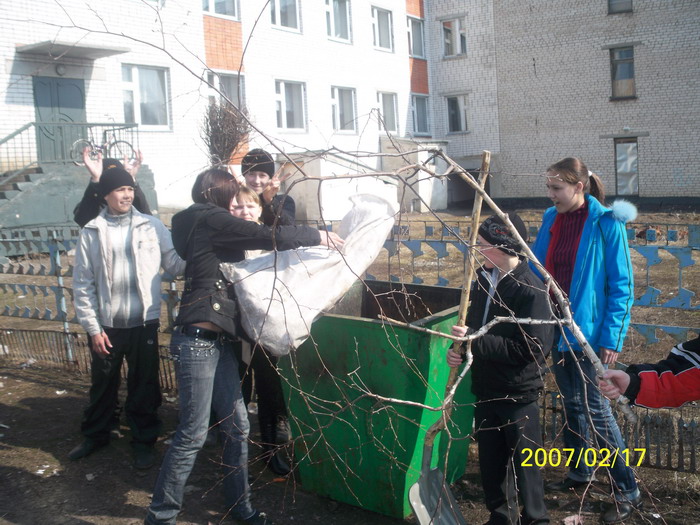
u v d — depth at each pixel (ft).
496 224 9.68
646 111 72.49
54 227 37.99
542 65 77.66
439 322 10.39
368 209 11.57
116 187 12.35
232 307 10.14
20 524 10.97
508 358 9.39
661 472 12.00
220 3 57.26
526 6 77.71
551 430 13.47
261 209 12.72
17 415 15.44
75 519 11.12
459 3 82.02
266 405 12.80
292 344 10.14
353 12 71.72
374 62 75.10
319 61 67.31
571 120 76.84
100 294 12.57
